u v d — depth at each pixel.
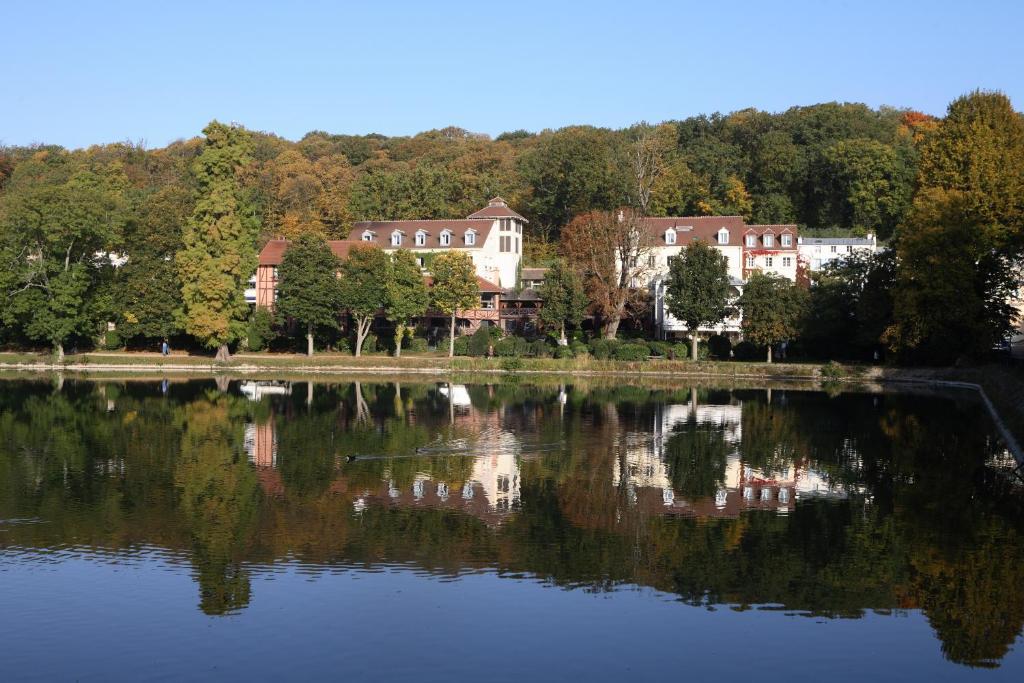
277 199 156.25
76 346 108.81
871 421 61.06
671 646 23.98
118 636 24.36
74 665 22.69
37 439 52.28
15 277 97.69
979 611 26.47
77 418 60.88
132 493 38.84
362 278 101.94
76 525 34.00
